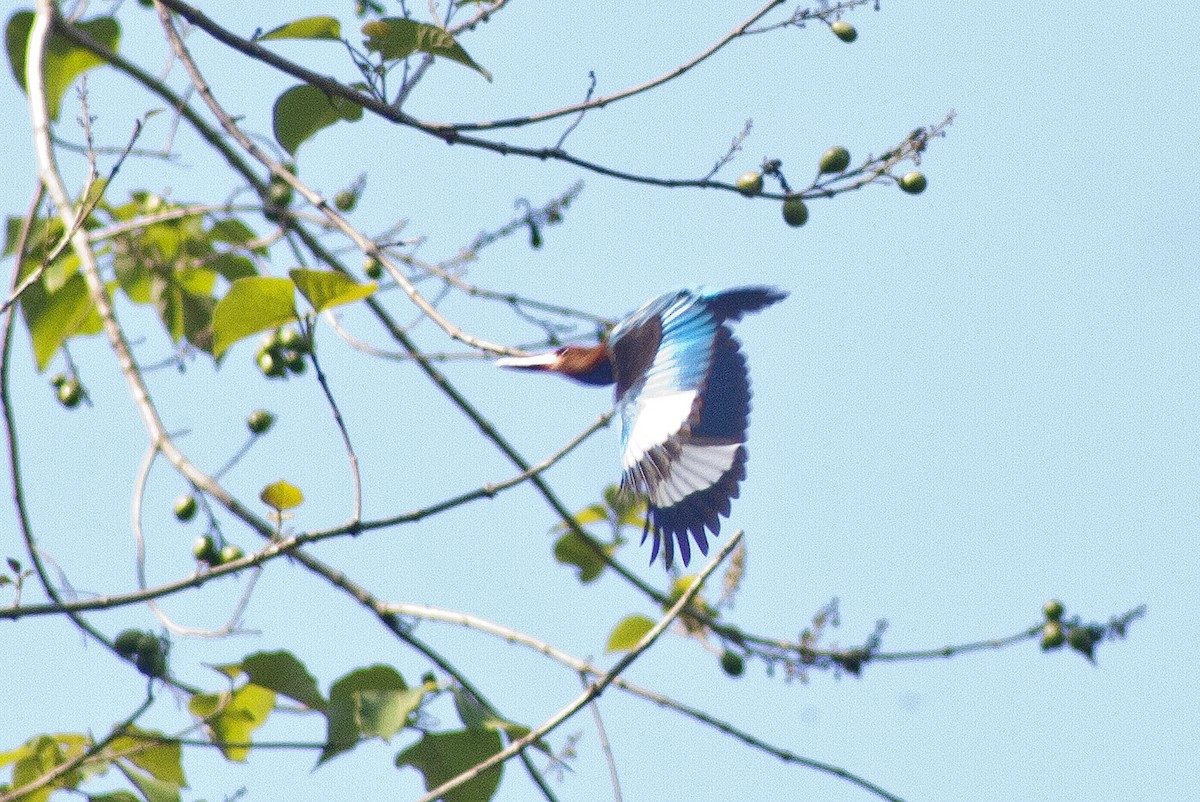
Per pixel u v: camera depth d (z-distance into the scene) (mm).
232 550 12617
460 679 12828
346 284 11125
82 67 14344
